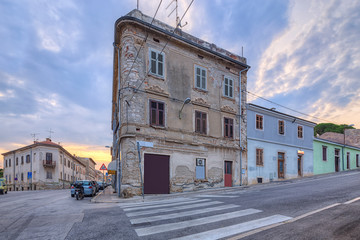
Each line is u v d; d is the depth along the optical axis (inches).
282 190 514.9
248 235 201.5
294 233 201.5
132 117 629.6
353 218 237.9
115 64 879.7
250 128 921.5
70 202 575.8
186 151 714.2
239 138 867.4
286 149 1053.8
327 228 211.2
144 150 632.4
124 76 653.9
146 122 652.1
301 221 235.9
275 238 191.9
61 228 254.4
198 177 730.8
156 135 661.3
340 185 546.9
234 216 271.1
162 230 228.8
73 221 287.6
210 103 800.9
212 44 842.2
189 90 753.0
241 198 416.2
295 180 889.5
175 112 710.5
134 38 661.9
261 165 933.8
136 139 624.7
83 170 3275.1
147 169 634.2
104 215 320.2
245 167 869.8
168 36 713.6
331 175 1007.6
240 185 837.8
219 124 816.9
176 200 473.7
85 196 792.9
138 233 222.2
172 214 300.5
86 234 227.1
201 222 252.1
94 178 4397.1
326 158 1282.0
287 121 1087.0
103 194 796.6
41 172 1923.0
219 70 848.9
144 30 679.7
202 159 749.3
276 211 286.4
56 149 2032.5
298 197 386.0
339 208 283.3
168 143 678.5
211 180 759.1
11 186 2214.6
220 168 791.7
